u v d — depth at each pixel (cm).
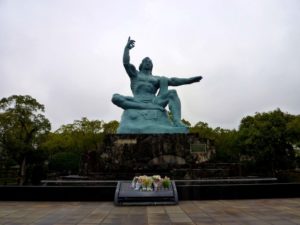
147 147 2214
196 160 2203
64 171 5975
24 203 1661
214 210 1381
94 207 1503
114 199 1614
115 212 1350
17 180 4928
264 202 1631
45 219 1200
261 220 1147
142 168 2173
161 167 2178
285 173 5319
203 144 2233
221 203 1605
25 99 5144
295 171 5259
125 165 2180
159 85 2700
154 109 2531
